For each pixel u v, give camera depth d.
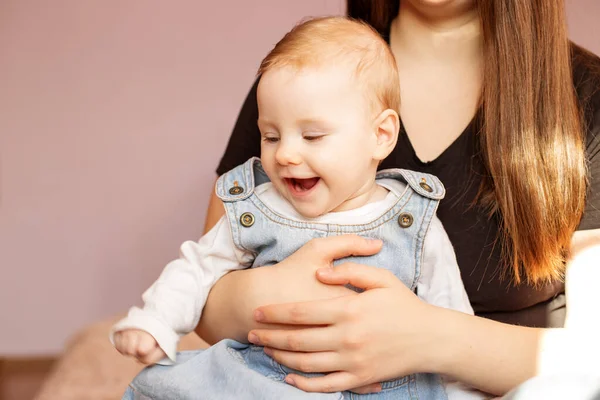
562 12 1.30
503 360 1.13
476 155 1.35
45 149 2.69
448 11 1.36
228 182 1.28
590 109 1.35
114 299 2.76
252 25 2.65
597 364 1.13
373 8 1.50
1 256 2.73
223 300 1.21
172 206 2.72
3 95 2.67
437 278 1.25
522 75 1.29
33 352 2.78
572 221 1.29
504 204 1.28
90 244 2.74
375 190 1.27
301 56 1.15
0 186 2.71
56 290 2.76
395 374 1.12
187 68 2.67
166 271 1.23
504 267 1.32
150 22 2.65
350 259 1.21
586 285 1.27
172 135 2.69
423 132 1.40
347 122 1.15
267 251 1.23
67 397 1.85
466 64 1.40
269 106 1.16
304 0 2.64
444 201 1.34
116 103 2.68
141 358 1.15
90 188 2.71
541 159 1.27
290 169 1.15
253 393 1.12
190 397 1.14
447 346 1.12
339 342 1.09
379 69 1.20
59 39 2.65
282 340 1.11
